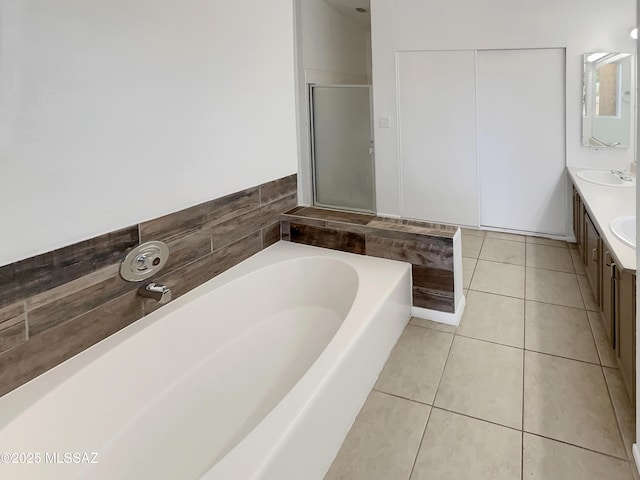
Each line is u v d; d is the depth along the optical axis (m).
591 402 2.02
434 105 4.64
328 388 1.67
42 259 1.58
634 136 3.86
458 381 2.21
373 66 4.82
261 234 2.90
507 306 2.98
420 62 4.61
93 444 1.65
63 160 1.62
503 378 2.22
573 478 1.64
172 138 2.10
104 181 1.79
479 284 3.37
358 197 5.69
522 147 4.38
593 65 3.91
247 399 2.01
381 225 2.85
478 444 1.81
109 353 1.76
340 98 5.46
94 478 1.56
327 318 2.61
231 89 2.47
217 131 2.40
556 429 1.87
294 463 1.43
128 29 1.82
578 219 3.72
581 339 2.54
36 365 1.59
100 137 1.75
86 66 1.66
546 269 3.60
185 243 2.25
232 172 2.56
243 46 2.53
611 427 1.87
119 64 1.80
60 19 1.55
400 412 2.01
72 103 1.63
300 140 5.51
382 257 2.83
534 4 4.02
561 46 4.00
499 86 4.34
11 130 1.44
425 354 2.44
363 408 2.04
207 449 1.73
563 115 4.15
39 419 1.48
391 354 2.45
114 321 1.89
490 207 4.66
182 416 1.88
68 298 1.69
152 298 2.01
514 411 1.99
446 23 4.39
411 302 2.83
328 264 2.79
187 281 2.29
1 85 1.40
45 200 1.57
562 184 4.29
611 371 2.24
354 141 5.52
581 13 3.87
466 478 1.66
